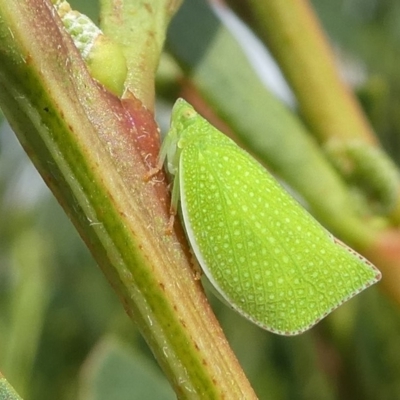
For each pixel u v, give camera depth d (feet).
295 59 0.23
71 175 0.15
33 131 0.15
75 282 0.39
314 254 0.18
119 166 0.16
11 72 0.15
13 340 0.32
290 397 0.33
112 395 0.23
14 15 0.15
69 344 0.38
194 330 0.16
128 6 0.18
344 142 0.23
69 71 0.16
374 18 0.38
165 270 0.16
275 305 0.18
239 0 0.23
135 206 0.16
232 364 0.16
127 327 0.37
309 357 0.33
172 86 0.23
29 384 0.32
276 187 0.19
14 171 0.38
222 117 0.23
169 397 0.23
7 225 0.37
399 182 0.23
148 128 0.17
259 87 0.23
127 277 0.16
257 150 0.23
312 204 0.23
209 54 0.23
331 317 0.26
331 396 0.32
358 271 0.18
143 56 0.18
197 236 0.18
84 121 0.16
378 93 0.27
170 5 0.18
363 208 0.23
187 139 0.19
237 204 0.18
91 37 0.17
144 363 0.23
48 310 0.38
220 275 0.18
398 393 0.27
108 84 0.17
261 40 0.24
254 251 0.18
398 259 0.22
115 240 0.16
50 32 0.15
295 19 0.23
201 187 0.19
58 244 0.38
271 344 0.35
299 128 0.23
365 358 0.27
